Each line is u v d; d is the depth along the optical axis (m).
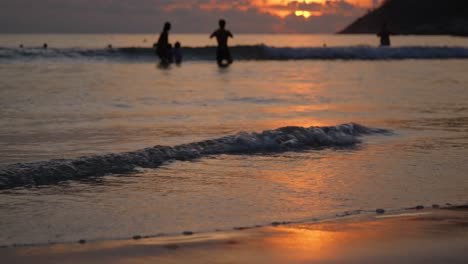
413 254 4.23
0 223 5.07
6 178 6.43
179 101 14.11
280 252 4.27
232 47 34.84
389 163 7.88
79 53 31.02
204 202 5.88
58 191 6.17
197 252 4.27
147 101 13.99
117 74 21.83
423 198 6.11
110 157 7.42
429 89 17.75
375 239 4.60
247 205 5.79
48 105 12.92
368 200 6.02
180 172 7.16
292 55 35.09
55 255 4.22
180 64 28.94
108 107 12.83
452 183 6.80
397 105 13.95
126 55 31.73
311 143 9.16
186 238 4.66
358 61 33.25
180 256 4.18
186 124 10.70
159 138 9.23
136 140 9.00
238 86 18.05
